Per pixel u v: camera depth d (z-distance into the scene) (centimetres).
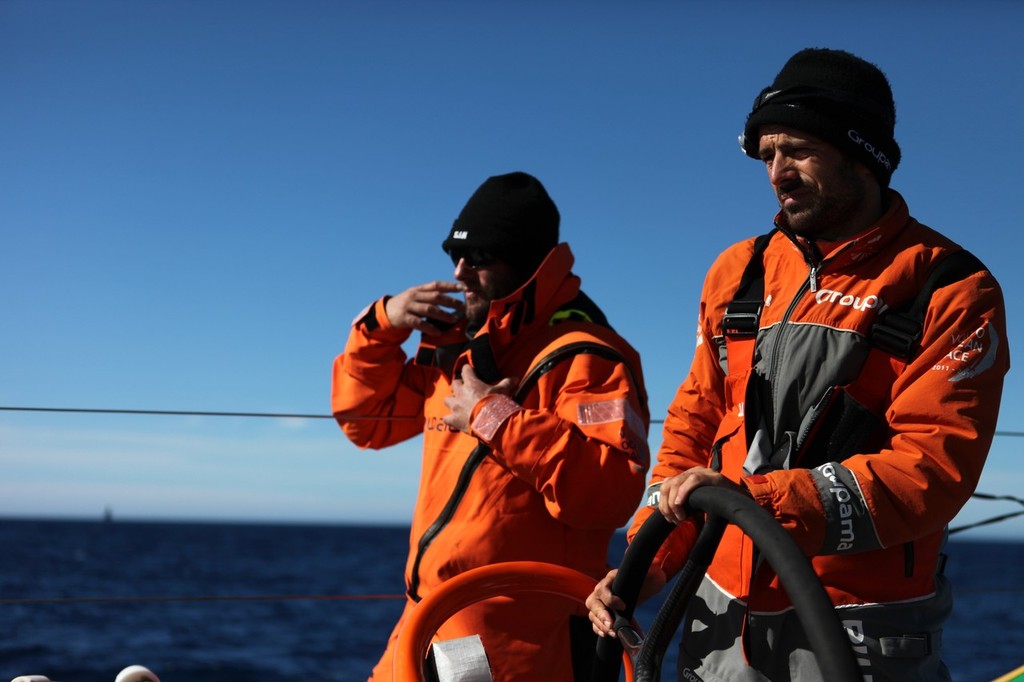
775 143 163
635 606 146
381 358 261
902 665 155
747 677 163
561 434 208
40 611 3634
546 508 218
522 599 212
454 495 221
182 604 4069
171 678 2208
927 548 159
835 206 161
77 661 2450
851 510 142
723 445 176
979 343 152
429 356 249
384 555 8475
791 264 175
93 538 11438
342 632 3250
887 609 155
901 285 159
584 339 225
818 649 93
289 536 13362
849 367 159
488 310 238
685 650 177
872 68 162
